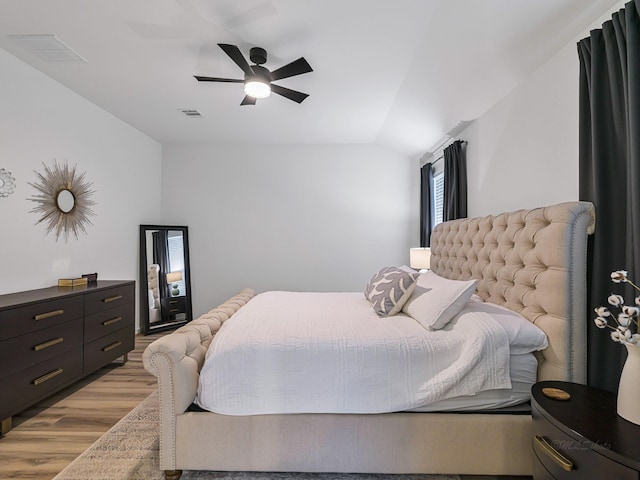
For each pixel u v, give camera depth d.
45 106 2.88
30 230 2.76
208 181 4.78
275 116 3.75
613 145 1.56
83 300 2.68
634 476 0.95
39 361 2.26
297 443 1.62
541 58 2.07
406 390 1.60
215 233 4.78
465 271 2.67
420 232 4.56
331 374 1.61
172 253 4.57
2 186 2.53
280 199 4.76
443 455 1.61
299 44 2.36
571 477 1.12
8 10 2.04
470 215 3.12
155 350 1.59
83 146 3.33
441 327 1.83
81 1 1.96
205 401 1.61
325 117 3.76
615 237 1.55
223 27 2.18
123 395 2.57
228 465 1.62
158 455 1.84
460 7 1.92
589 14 1.69
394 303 2.18
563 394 1.37
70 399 2.50
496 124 2.67
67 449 1.89
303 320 2.05
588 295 1.65
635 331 1.37
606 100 1.59
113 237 3.80
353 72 2.75
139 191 4.29
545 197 2.12
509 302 2.01
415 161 4.75
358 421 1.62
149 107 3.53
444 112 3.13
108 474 1.69
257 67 2.36
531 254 1.83
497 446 1.61
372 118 3.78
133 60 2.61
